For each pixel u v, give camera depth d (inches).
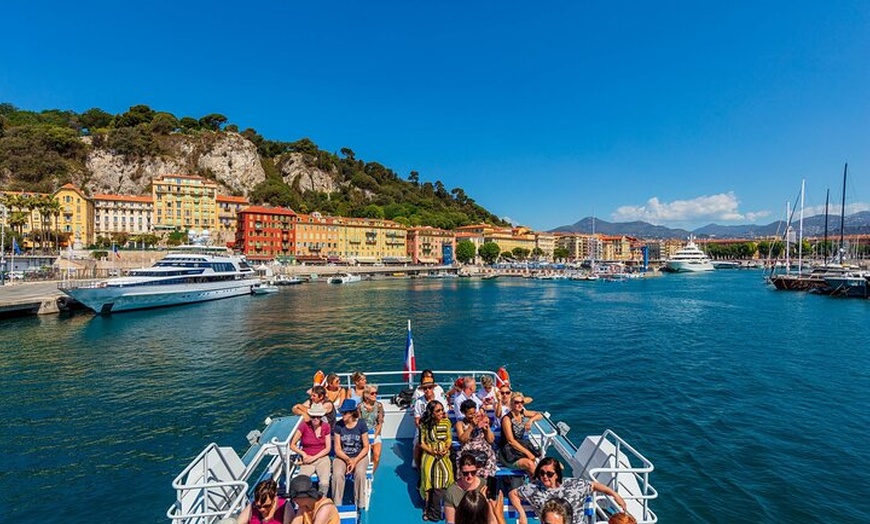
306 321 2092.8
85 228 5428.2
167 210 6122.1
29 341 1587.1
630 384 1038.4
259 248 5959.6
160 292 2486.5
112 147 7229.3
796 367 1189.7
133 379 1103.0
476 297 3388.3
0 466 648.4
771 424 781.3
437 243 7780.5
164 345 1520.7
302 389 1021.2
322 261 6269.7
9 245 4109.3
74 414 858.1
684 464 633.0
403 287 4463.6
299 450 318.7
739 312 2412.6
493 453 308.8
